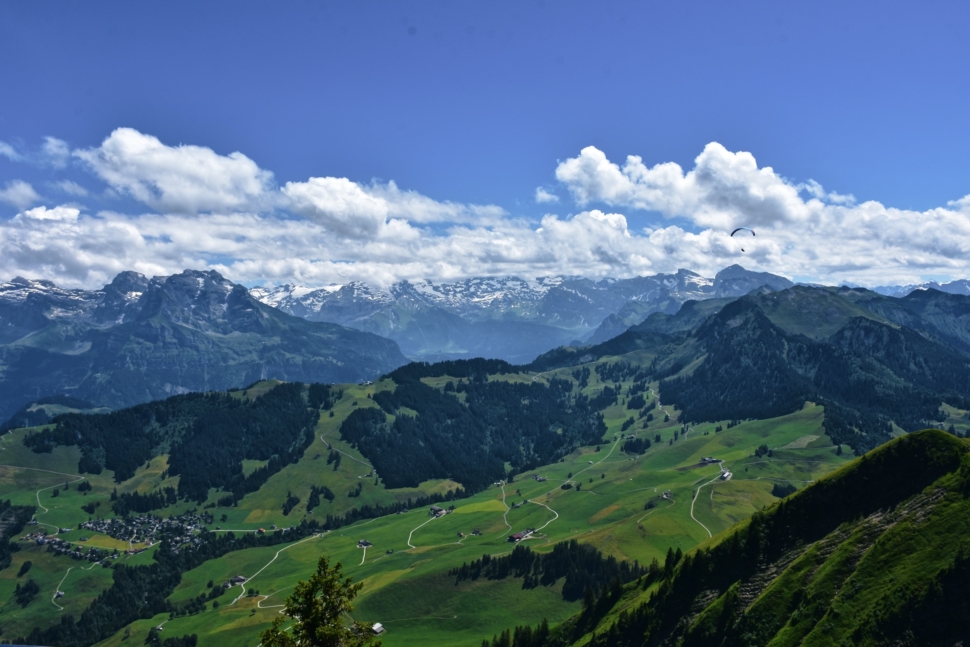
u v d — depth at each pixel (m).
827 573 155.62
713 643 162.00
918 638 134.75
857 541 159.12
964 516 146.75
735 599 166.38
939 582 138.12
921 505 155.75
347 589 79.62
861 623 140.88
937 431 167.00
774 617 155.88
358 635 80.06
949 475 156.75
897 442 170.38
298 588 78.69
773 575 167.62
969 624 132.75
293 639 76.31
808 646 143.00
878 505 164.12
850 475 172.88
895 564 147.25
